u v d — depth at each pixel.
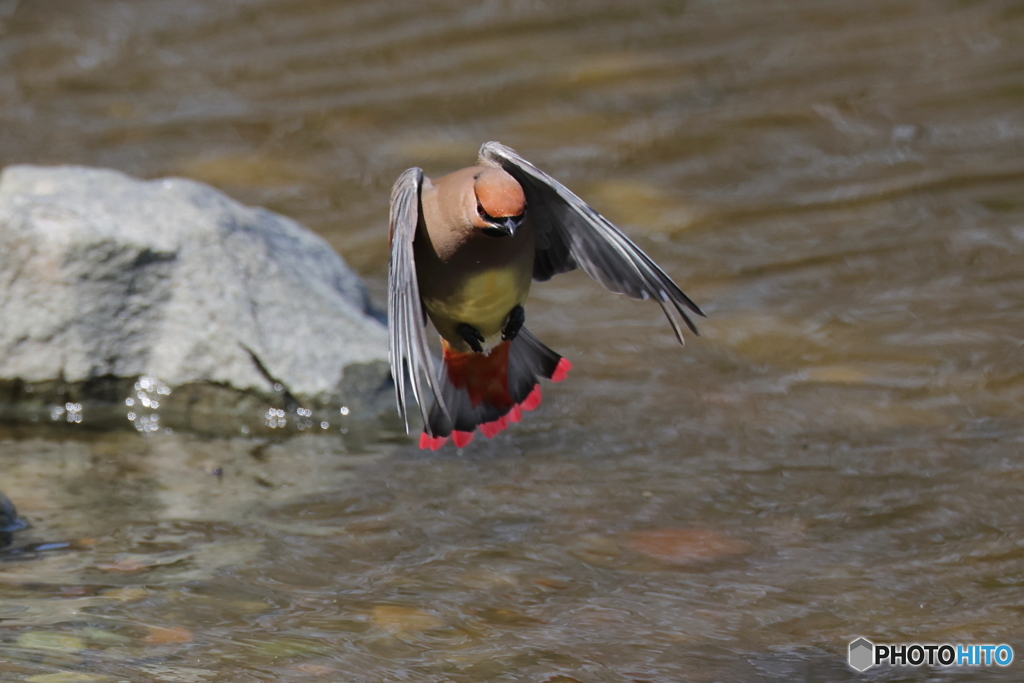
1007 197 16.27
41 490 10.21
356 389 11.73
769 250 15.29
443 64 21.81
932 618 8.41
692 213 16.38
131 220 11.88
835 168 17.50
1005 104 18.95
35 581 8.73
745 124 18.94
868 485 10.23
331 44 23.00
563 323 13.70
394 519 9.81
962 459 10.62
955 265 14.62
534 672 7.77
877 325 13.32
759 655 7.99
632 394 12.03
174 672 7.58
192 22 24.25
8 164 18.23
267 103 20.50
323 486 10.39
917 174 17.11
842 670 7.82
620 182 17.31
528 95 20.41
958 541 9.38
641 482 10.38
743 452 10.84
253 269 11.98
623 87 20.52
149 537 9.45
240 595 8.63
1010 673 7.76
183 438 11.34
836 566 9.09
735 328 13.40
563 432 11.30
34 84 21.41
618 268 8.00
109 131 19.53
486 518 9.82
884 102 19.34
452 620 8.38
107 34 23.67
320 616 8.38
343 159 18.42
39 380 11.54
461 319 7.84
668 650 8.05
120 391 11.68
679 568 9.09
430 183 7.75
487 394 8.23
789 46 21.83
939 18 22.53
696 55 21.66
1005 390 11.86
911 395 11.84
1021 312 13.43
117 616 8.27
